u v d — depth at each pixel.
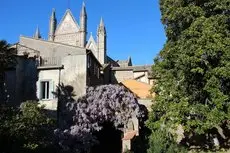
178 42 32.84
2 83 38.75
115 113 34.97
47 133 30.61
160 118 32.72
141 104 37.16
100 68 48.28
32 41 44.81
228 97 30.47
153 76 35.19
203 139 34.31
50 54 43.31
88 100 35.06
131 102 35.03
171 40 34.81
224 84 31.22
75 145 32.31
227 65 30.23
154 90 34.47
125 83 48.09
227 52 30.56
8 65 38.22
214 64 31.19
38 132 29.20
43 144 29.67
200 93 31.80
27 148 27.75
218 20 32.03
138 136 33.75
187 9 33.06
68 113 35.25
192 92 31.94
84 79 38.25
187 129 30.44
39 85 39.09
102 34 89.25
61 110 37.41
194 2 33.94
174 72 33.19
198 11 32.88
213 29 31.20
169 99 32.50
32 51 42.66
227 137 33.97
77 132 32.72
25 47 43.25
